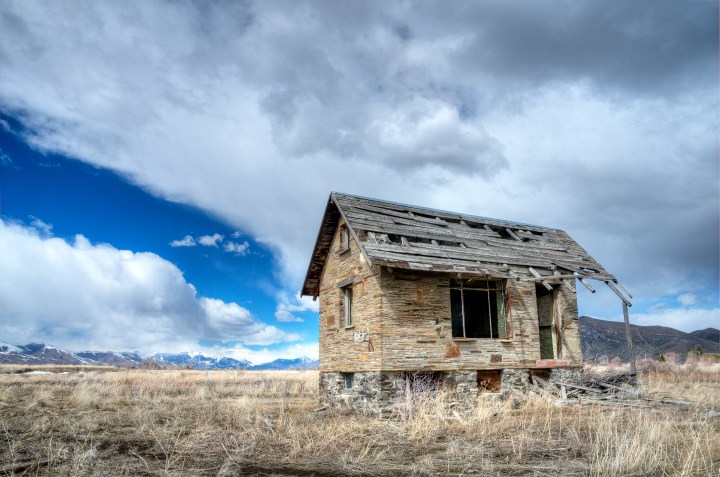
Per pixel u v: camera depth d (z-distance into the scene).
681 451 9.09
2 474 8.07
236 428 12.73
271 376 39.50
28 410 16.16
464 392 17.20
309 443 10.35
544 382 18.77
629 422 11.56
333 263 20.95
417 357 16.88
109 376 36.56
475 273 17.88
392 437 11.51
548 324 21.58
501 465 8.55
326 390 20.48
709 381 27.17
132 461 9.20
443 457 9.34
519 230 23.08
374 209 19.75
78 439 11.44
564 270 20.97
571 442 10.33
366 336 17.41
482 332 21.91
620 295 20.50
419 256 17.78
